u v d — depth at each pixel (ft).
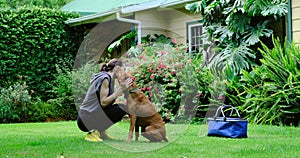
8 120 34.17
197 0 36.86
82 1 59.00
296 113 25.73
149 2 40.75
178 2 38.40
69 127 25.43
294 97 25.61
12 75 40.11
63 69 41.09
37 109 35.81
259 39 30.22
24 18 40.83
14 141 18.26
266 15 29.96
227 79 29.25
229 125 19.38
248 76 27.71
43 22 41.91
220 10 33.01
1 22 39.60
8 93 34.81
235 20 30.91
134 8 39.86
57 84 40.47
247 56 30.50
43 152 15.11
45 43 41.93
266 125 24.84
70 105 37.73
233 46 30.83
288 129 22.29
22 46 40.60
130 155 14.48
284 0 29.63
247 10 29.94
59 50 42.98
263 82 27.04
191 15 40.14
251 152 14.62
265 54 26.99
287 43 27.45
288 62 25.93
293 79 25.73
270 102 26.30
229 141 17.94
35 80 41.19
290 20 28.30
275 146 16.08
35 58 41.34
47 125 27.02
